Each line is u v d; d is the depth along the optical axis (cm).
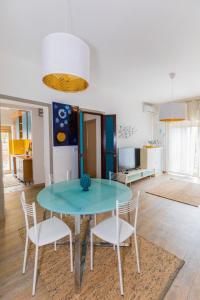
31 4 178
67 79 173
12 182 520
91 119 537
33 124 470
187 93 521
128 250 205
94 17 197
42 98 343
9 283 160
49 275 169
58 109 367
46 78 156
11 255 198
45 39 138
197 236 235
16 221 279
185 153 599
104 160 480
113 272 172
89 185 213
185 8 183
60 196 193
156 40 244
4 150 670
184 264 182
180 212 311
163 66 331
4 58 287
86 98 425
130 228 179
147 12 189
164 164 657
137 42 249
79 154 399
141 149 565
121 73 364
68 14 192
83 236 235
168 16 195
